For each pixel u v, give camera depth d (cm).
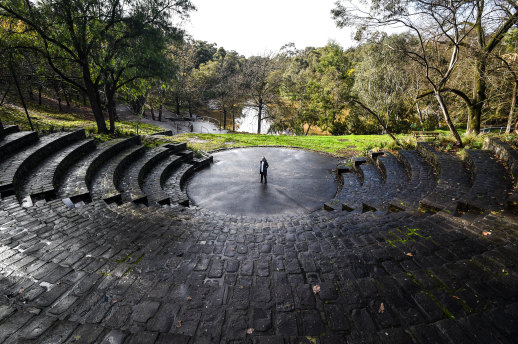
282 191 1205
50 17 1268
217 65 6100
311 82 4059
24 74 1722
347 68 5128
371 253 432
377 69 2588
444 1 1073
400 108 3089
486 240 442
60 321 260
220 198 1123
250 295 329
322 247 504
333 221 685
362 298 305
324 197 1144
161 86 1842
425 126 2950
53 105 3272
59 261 413
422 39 1229
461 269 337
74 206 717
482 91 1569
